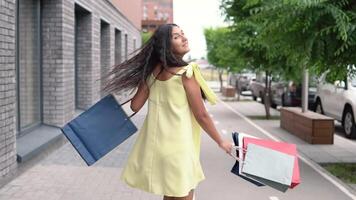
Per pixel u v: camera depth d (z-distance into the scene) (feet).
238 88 95.76
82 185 24.29
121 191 23.27
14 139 24.72
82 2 43.93
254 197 23.45
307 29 26.96
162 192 12.41
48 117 35.94
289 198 23.45
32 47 34.17
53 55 35.76
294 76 56.13
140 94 13.25
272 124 55.42
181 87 12.59
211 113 68.08
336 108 49.19
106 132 13.35
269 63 56.80
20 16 31.09
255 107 79.10
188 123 12.68
